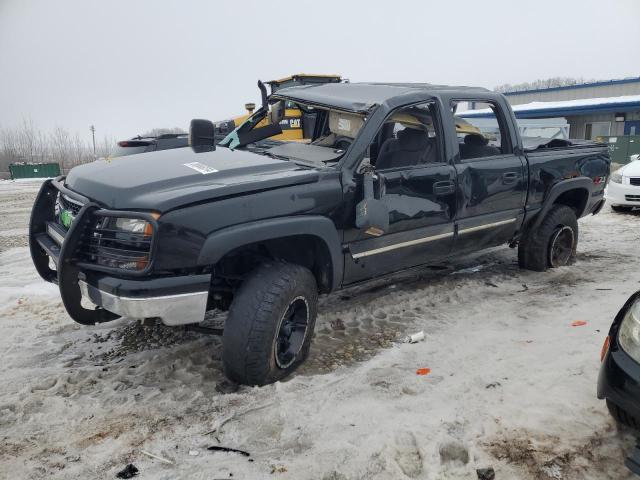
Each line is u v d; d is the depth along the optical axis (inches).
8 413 117.3
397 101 152.6
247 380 124.0
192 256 113.0
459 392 122.3
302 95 166.6
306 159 148.9
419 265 169.0
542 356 138.9
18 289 206.2
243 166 134.9
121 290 110.3
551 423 109.6
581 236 290.7
